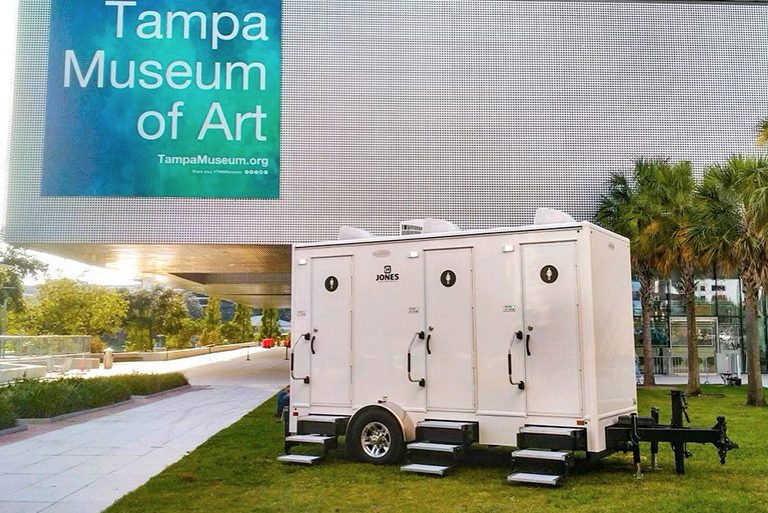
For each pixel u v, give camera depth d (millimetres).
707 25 23688
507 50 23312
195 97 22719
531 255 8820
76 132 22516
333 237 22531
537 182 22891
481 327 9062
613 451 8547
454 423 9023
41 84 22703
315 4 23188
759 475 8578
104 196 22438
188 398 20312
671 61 23531
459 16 23375
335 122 22891
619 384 8953
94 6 22812
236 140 22656
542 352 8586
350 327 10109
